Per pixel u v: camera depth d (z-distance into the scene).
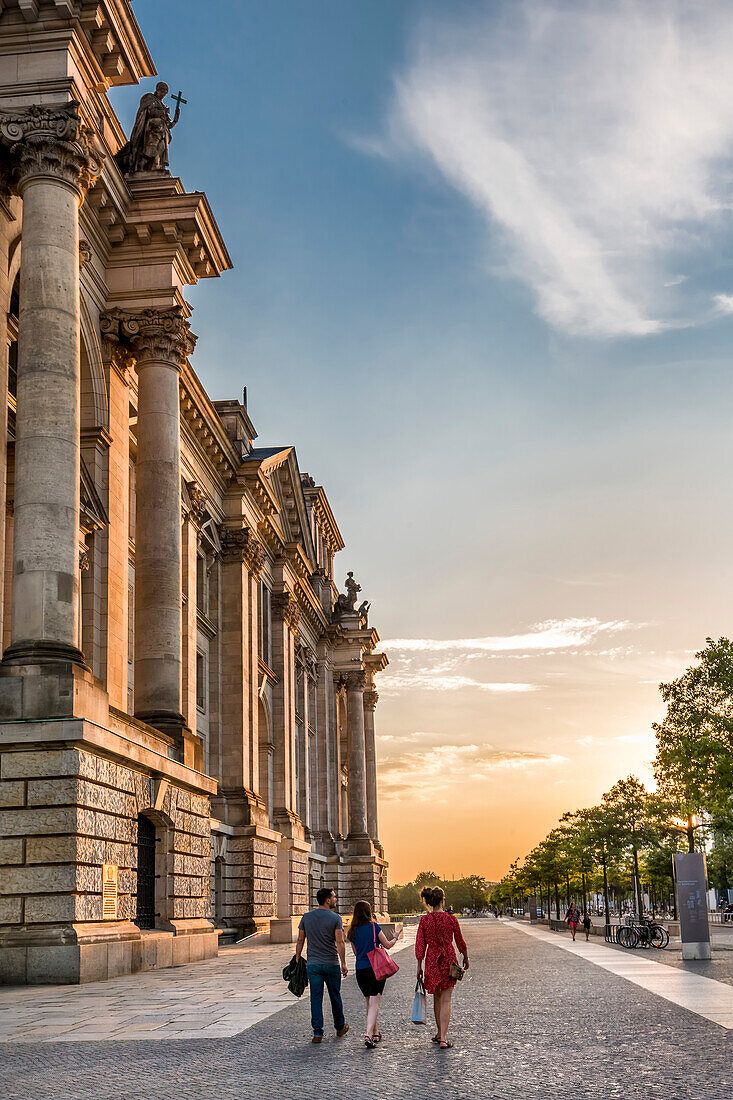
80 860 25.88
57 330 29.31
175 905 34.53
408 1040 15.95
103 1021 18.14
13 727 26.08
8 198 31.58
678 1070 12.88
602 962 35.66
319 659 100.06
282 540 77.38
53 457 28.41
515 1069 13.12
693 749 61.31
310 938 16.17
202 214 39.53
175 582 38.00
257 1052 14.80
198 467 56.94
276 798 72.94
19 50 31.59
